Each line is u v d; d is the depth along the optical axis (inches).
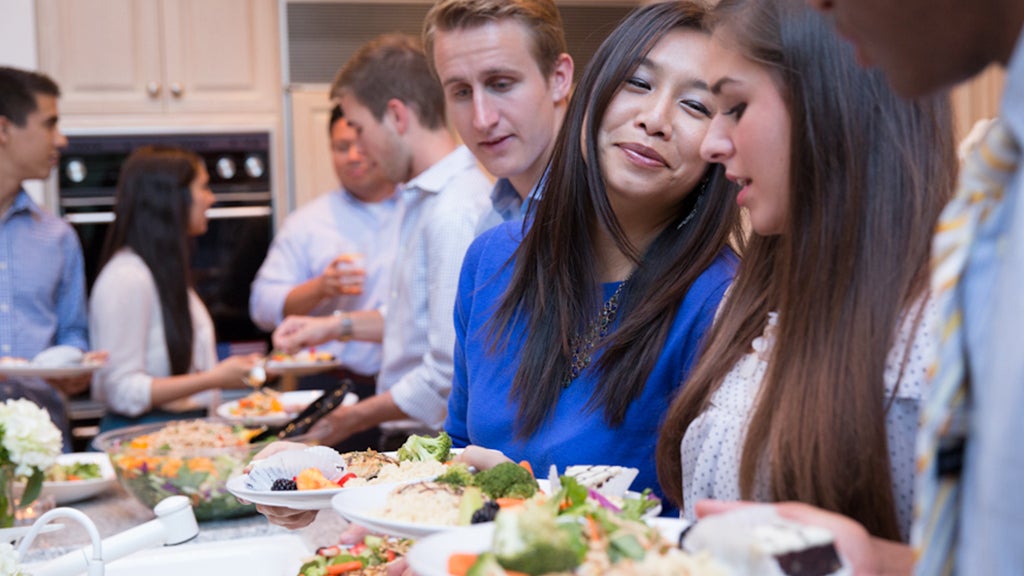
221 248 186.1
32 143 138.7
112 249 133.6
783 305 42.1
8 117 137.0
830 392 40.1
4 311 138.9
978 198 26.6
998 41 27.0
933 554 26.9
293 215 165.9
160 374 133.5
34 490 80.2
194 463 80.0
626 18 58.1
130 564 68.8
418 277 98.0
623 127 56.9
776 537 30.3
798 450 40.3
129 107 185.2
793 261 41.6
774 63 41.4
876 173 40.5
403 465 54.5
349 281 146.8
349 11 185.6
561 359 59.9
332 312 154.6
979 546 23.9
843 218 40.6
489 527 37.0
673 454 50.7
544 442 59.8
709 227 57.9
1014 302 23.0
